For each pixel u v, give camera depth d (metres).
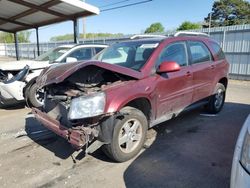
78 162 3.73
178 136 4.60
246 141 2.12
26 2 9.73
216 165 3.55
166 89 4.20
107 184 3.16
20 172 3.49
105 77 3.78
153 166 3.55
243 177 1.97
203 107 6.01
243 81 12.74
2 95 6.48
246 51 12.86
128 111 3.64
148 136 4.60
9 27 15.27
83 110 3.21
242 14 44.16
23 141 4.55
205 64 5.23
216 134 4.70
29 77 6.41
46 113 3.98
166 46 4.40
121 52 4.62
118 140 3.53
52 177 3.35
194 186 3.08
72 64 3.69
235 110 6.37
